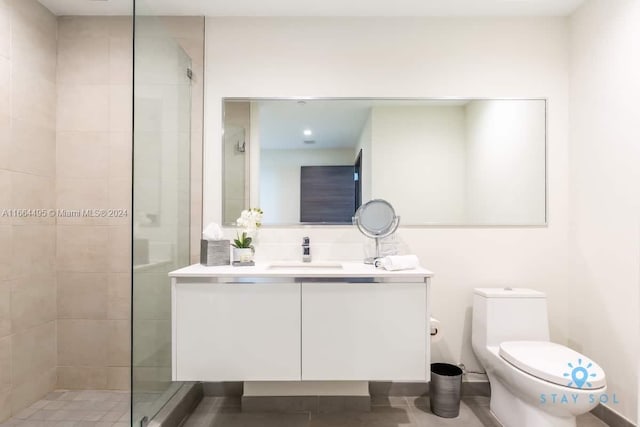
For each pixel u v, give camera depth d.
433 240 2.22
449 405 1.95
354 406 2.02
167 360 1.88
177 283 1.68
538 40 2.23
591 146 2.02
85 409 2.01
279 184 2.24
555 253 2.21
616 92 1.85
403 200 2.23
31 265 2.07
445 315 2.22
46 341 2.17
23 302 2.02
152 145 1.70
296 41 2.24
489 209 2.22
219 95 2.24
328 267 2.12
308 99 2.23
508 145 2.23
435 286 2.22
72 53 2.26
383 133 2.24
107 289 2.26
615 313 1.85
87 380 2.25
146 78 1.63
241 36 2.24
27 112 2.04
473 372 2.21
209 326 1.67
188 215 2.19
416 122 2.23
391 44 2.24
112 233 2.27
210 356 1.67
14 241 1.97
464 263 2.22
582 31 2.10
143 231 1.61
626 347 1.79
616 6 1.84
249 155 2.24
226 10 2.18
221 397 2.19
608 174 1.90
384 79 2.24
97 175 2.27
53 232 2.23
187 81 2.17
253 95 2.24
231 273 1.68
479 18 2.23
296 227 2.24
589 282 2.03
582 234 2.09
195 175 2.21
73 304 2.25
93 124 2.27
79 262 2.26
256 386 2.04
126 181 2.28
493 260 2.22
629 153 1.77
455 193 2.22
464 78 2.23
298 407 2.03
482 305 2.02
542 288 2.21
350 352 1.68
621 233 1.82
